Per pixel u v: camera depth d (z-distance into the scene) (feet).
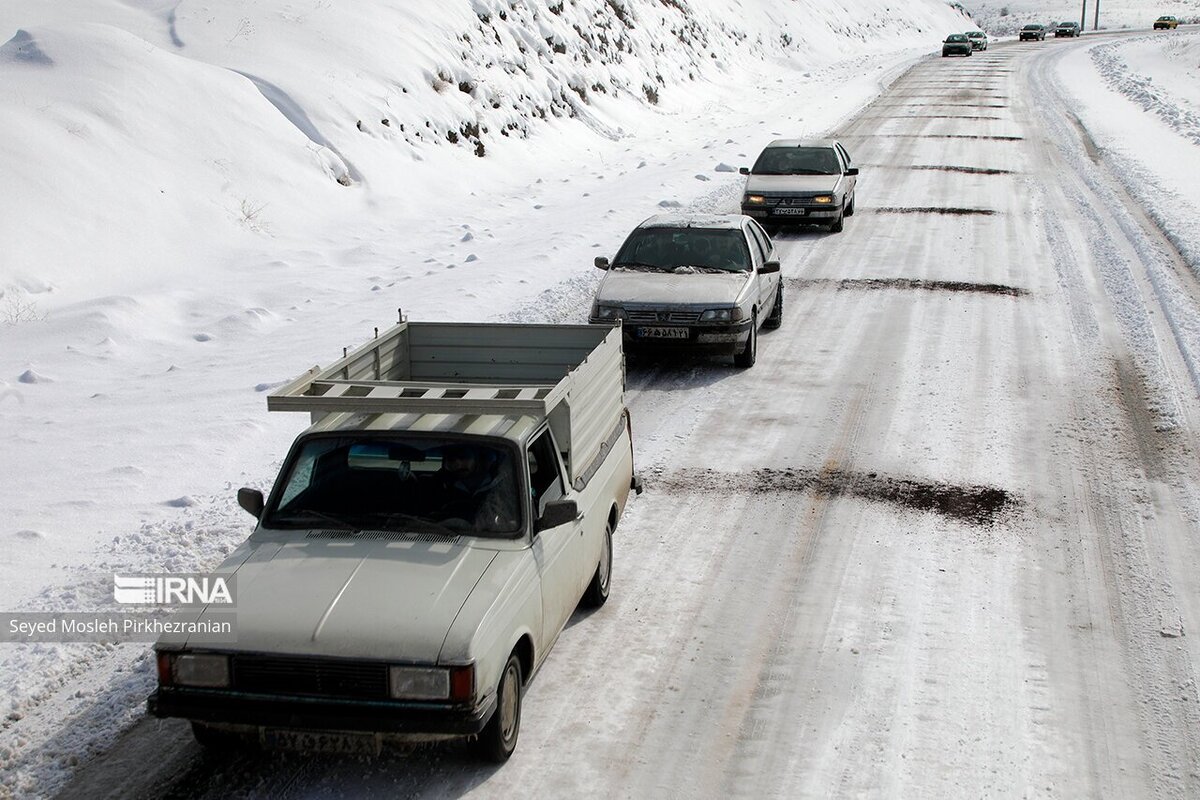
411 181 77.41
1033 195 79.00
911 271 58.08
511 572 18.51
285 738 16.94
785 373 41.91
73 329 46.70
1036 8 517.14
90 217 57.57
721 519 28.84
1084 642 22.65
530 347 27.37
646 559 26.55
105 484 30.48
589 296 50.78
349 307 50.06
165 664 16.89
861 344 45.42
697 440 34.83
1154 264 57.88
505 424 20.88
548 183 86.58
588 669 21.49
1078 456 32.99
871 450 33.63
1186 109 132.98
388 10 94.02
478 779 17.97
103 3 89.30
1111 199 77.10
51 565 25.73
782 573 25.73
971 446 33.83
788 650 22.26
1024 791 17.87
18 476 31.30
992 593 24.72
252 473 31.48
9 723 19.69
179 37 82.48
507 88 98.78
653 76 133.39
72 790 17.72
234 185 66.54
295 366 41.47
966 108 133.90
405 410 19.83
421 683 16.43
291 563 18.42
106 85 67.36
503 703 18.06
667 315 40.75
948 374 41.06
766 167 71.41
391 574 18.03
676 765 18.45
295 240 64.18
